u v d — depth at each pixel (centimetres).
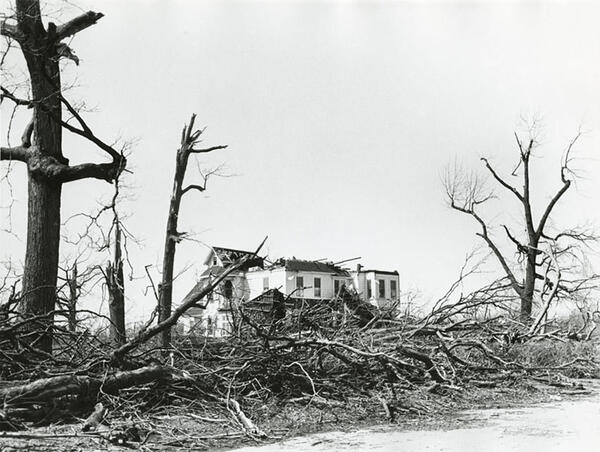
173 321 1056
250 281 5009
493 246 3206
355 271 5116
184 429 901
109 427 853
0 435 799
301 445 816
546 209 3130
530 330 1688
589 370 1697
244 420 909
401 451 763
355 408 1090
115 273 1527
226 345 1283
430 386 1281
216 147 1856
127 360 1065
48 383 899
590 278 2100
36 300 1346
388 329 1442
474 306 1600
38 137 1407
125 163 1457
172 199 1783
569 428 930
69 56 1458
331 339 1248
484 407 1173
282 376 1148
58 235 1411
